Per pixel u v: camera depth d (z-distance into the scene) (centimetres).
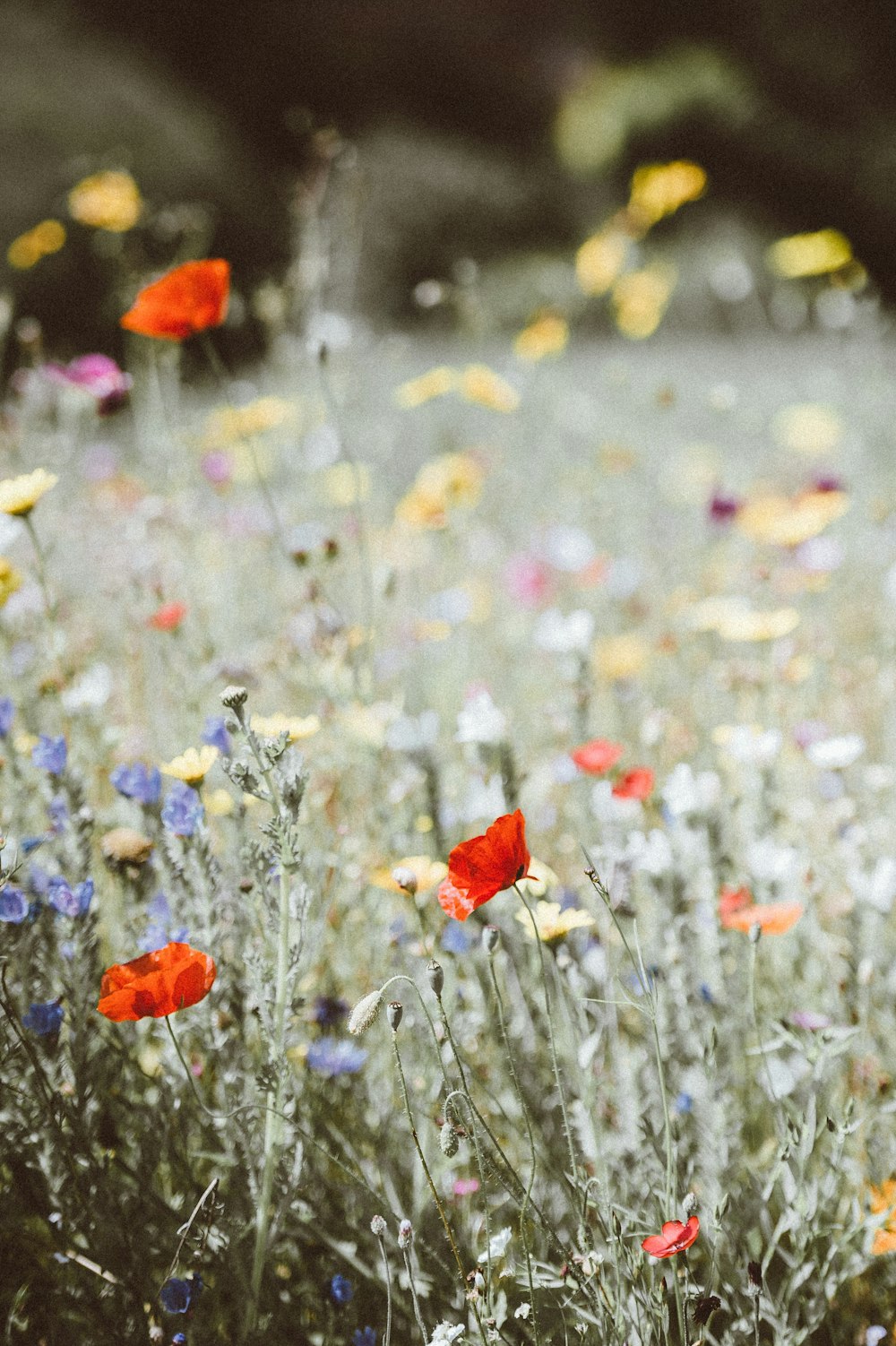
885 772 227
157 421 327
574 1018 192
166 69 1442
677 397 562
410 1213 192
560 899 204
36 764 191
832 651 248
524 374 539
